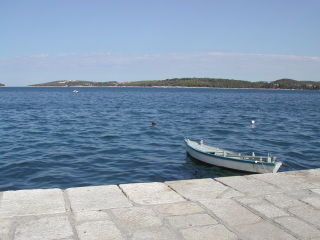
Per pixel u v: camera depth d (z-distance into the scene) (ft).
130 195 17.47
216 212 15.42
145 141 66.69
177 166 46.96
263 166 40.47
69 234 12.90
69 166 45.78
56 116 118.83
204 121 105.19
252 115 128.98
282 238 13.00
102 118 112.57
